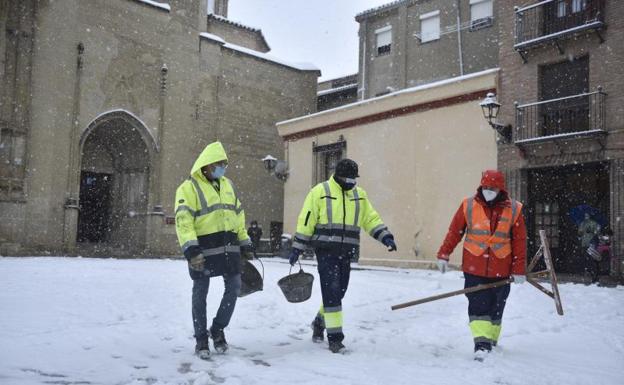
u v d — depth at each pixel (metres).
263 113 31.03
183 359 4.36
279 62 31.70
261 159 30.81
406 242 19.05
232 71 29.84
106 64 24.72
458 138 17.95
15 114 21.70
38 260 18.22
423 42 26.03
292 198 24.06
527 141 15.99
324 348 4.95
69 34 23.45
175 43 27.41
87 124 23.92
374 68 28.03
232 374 3.87
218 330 4.66
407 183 19.30
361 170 21.05
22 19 21.97
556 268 16.66
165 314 6.60
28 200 21.91
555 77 16.52
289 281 5.11
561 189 16.69
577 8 16.53
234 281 4.73
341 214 5.05
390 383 3.64
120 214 27.25
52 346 4.55
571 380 3.82
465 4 24.70
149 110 26.31
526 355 4.75
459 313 7.30
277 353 4.73
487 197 4.83
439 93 18.45
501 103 17.23
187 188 4.68
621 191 14.59
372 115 20.67
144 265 16.73
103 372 3.86
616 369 4.29
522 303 8.30
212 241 4.66
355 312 7.37
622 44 14.99
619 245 14.38
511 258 4.81
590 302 8.71
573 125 16.00
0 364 3.91
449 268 17.55
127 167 27.34
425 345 5.14
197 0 28.52
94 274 12.24
